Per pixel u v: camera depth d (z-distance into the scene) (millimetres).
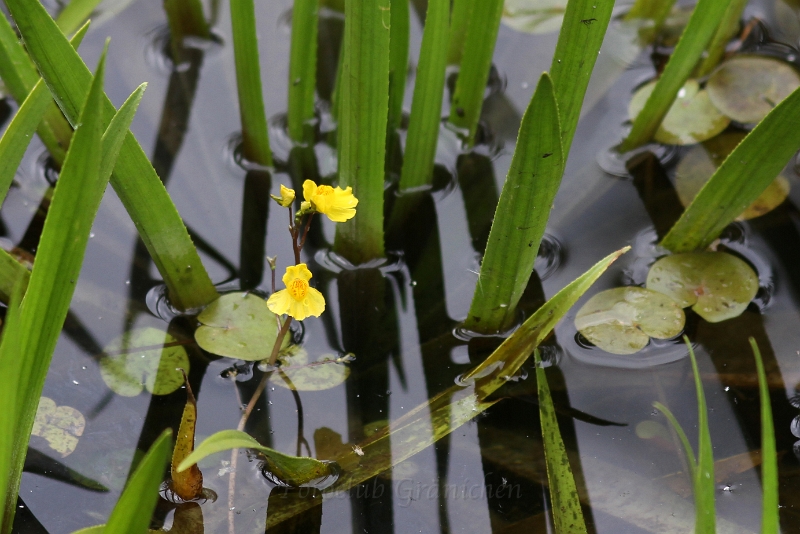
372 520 836
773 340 868
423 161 900
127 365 862
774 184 906
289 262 891
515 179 820
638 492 840
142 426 850
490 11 884
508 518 837
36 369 800
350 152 854
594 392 860
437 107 881
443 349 870
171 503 835
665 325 868
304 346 869
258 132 906
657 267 884
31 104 815
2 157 816
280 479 840
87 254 889
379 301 883
